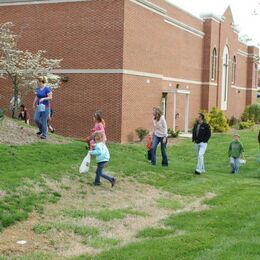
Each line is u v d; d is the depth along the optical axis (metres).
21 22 26.67
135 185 13.30
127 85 25.05
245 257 6.87
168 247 7.45
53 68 24.56
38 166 12.62
